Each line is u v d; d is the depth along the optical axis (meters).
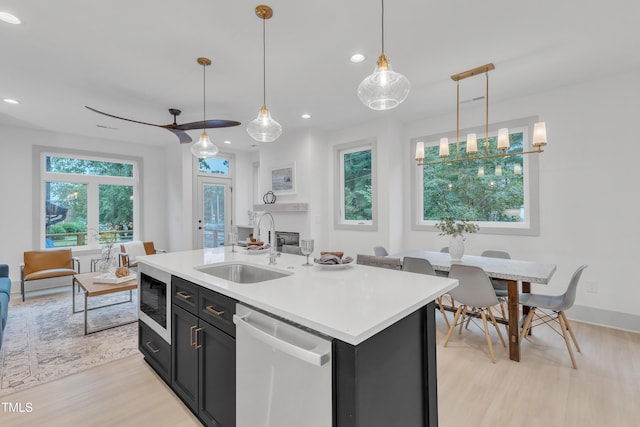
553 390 2.09
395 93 2.04
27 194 4.80
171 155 6.12
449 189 4.39
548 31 2.36
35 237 4.86
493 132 3.92
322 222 5.14
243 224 6.89
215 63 2.80
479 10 2.10
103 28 2.25
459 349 2.71
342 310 1.20
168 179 6.23
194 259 2.39
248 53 2.64
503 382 2.19
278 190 5.49
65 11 2.05
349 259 2.05
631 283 3.06
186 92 3.46
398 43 2.51
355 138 4.88
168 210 6.26
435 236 4.46
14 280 4.67
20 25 2.20
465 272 2.51
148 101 3.70
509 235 3.79
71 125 4.66
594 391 2.08
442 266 2.87
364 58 2.75
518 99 3.71
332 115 4.36
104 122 4.50
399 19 2.20
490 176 4.04
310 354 1.05
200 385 1.76
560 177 3.44
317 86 3.34
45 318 3.56
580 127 3.31
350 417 1.04
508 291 2.53
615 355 2.57
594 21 2.23
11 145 4.68
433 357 1.49
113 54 2.62
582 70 3.01
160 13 2.09
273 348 1.28
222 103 3.82
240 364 1.45
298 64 2.85
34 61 2.72
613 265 3.14
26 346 2.83
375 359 1.14
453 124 4.29
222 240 6.57
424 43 2.51
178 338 1.98
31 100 3.62
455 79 3.19
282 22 2.21
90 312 3.78
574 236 3.36
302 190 5.09
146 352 2.43
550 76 3.14
